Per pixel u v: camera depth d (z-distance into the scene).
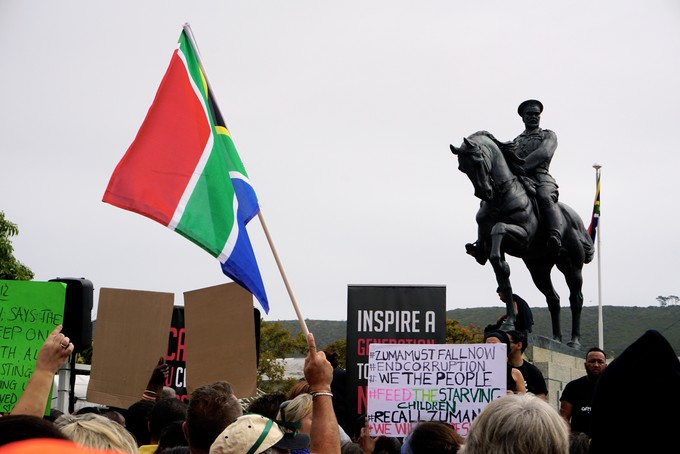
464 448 3.85
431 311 11.37
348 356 11.35
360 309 11.41
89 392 9.60
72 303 9.93
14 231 42.50
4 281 7.97
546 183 18.94
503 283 17.92
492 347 9.93
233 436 5.02
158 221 8.05
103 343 9.62
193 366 9.43
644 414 3.42
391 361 10.05
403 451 6.93
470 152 17.77
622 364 3.50
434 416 9.94
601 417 3.49
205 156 8.23
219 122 8.59
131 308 9.61
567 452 3.75
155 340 9.55
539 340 18.14
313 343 5.68
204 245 8.09
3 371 7.88
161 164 8.15
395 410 9.99
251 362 9.39
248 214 8.39
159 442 7.12
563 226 19.45
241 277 8.20
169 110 8.27
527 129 19.58
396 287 11.42
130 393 9.51
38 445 3.11
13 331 7.93
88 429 4.27
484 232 18.69
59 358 5.32
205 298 9.49
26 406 5.17
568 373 18.89
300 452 6.32
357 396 11.28
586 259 20.03
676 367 3.47
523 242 18.39
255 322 10.51
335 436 5.54
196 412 5.87
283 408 7.82
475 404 9.92
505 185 18.36
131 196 8.04
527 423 3.71
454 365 9.98
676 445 3.39
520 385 10.98
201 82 8.47
